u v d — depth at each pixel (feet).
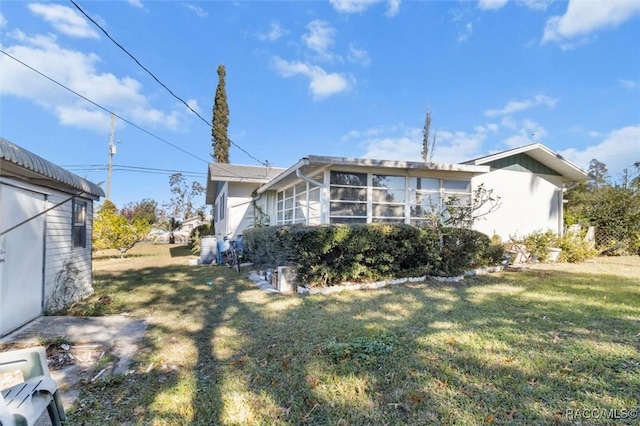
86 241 22.67
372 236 22.62
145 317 16.21
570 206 59.41
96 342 12.76
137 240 50.03
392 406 7.93
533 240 34.53
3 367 7.03
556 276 25.12
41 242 16.80
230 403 8.30
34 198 16.22
